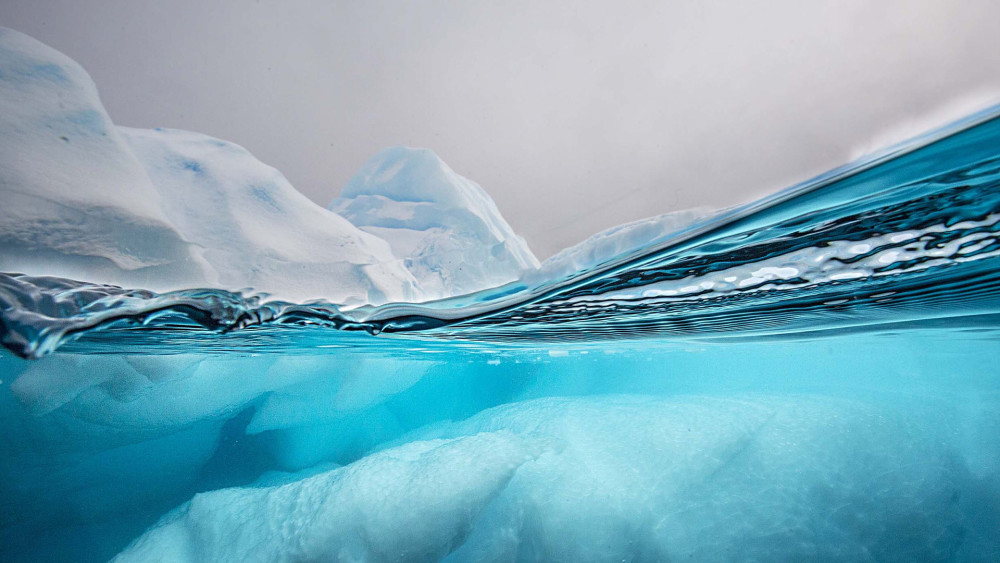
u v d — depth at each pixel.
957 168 1.49
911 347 11.10
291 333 3.98
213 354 6.70
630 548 5.64
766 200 1.73
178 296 1.95
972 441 7.57
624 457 7.27
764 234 2.08
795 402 9.04
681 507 6.05
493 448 7.66
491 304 2.79
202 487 10.41
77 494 8.78
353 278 2.13
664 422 8.41
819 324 5.63
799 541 5.39
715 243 2.15
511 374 15.16
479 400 15.76
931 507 5.80
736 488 6.27
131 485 9.50
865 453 6.82
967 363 15.12
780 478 6.38
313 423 11.81
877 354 12.90
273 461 11.67
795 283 3.03
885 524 5.56
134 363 6.77
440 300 2.38
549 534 5.87
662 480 6.59
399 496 6.41
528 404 11.47
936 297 3.92
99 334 3.74
